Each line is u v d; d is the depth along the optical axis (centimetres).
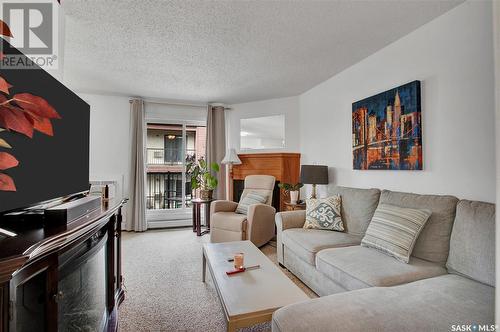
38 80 123
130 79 359
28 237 96
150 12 205
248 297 141
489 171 176
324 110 373
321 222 263
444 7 198
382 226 196
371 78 285
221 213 373
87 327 143
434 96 213
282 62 305
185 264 290
